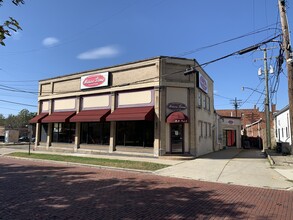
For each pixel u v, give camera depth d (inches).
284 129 1165.1
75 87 990.4
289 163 612.1
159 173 512.4
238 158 774.5
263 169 551.2
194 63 815.7
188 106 797.2
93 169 568.4
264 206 283.7
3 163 666.8
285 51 535.5
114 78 879.7
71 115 960.3
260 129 1477.6
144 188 372.2
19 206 272.5
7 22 181.6
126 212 255.1
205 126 974.4
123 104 847.7
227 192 353.1
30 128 883.4
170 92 784.3
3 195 320.8
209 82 1069.1
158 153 748.6
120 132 847.7
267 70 1123.9
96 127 919.0
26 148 1218.6
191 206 279.4
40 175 477.1
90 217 238.1
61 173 503.2
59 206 273.4
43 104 1120.8
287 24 539.8
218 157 804.0
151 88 794.8
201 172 520.1
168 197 319.3
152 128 778.8
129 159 713.6
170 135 774.5
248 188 384.2
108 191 348.8
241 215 249.6
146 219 234.5
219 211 262.2
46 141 1082.1
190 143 781.3
